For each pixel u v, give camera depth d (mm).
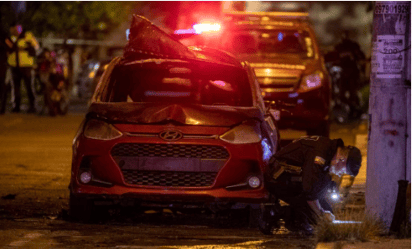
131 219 18750
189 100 20578
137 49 19984
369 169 16453
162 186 16750
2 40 53406
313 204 16562
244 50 32812
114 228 17047
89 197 16906
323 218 15984
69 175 25750
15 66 55344
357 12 98312
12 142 35875
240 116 17516
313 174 16203
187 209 19469
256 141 17031
